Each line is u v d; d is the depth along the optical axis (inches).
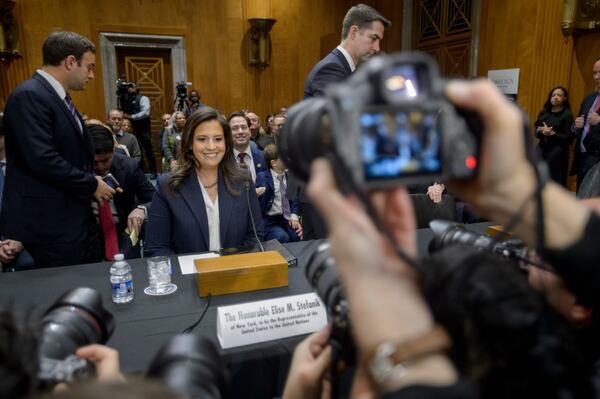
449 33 235.0
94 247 87.0
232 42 270.2
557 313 16.4
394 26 265.3
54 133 77.8
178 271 61.2
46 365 18.1
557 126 159.6
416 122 13.5
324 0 280.7
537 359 13.0
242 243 76.0
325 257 23.8
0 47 223.5
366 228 12.8
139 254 93.6
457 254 14.8
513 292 13.6
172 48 262.2
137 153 199.8
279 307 44.9
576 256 14.5
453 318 13.2
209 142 70.5
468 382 12.6
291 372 25.1
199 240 72.9
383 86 12.9
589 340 17.0
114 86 255.1
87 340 26.1
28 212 78.6
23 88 75.2
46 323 24.9
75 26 242.4
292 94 285.9
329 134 14.0
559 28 174.9
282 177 123.0
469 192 15.2
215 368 20.3
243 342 43.1
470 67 220.2
